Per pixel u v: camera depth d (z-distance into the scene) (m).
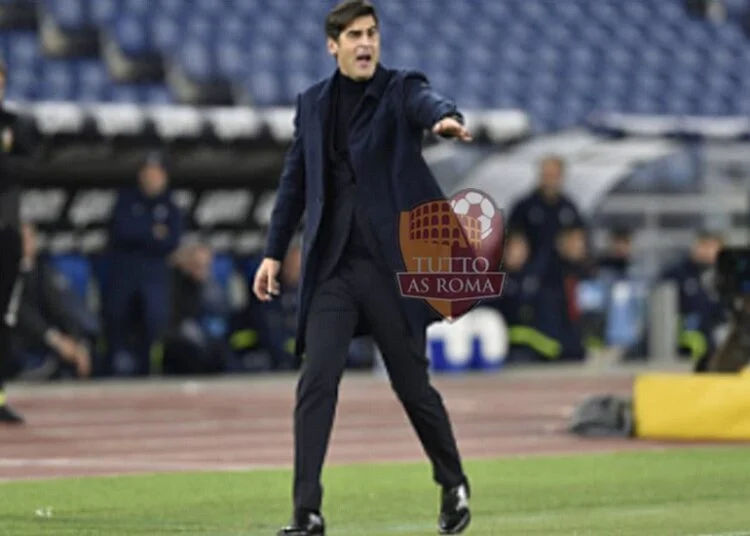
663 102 106.94
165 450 41.44
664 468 36.47
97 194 74.00
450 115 23.64
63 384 68.38
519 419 50.34
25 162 45.59
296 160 25.41
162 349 71.38
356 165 24.53
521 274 78.88
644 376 43.84
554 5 107.44
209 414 53.28
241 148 69.69
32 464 37.81
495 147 76.00
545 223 78.62
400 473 35.75
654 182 87.88
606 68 106.25
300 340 25.12
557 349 79.62
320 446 24.48
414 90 24.38
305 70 95.56
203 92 93.38
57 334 63.59
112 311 69.88
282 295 73.88
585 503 30.73
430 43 102.75
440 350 76.69
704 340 80.94
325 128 24.75
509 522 28.06
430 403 25.33
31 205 73.31
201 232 76.44
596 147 80.31
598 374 75.75
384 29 102.38
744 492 32.34
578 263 79.38
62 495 31.78
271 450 41.56
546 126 102.62
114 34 92.69
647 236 87.75
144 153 70.31
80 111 67.19
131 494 32.00
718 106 108.44
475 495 31.95
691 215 88.38
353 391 64.25
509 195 80.19
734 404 42.53
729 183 88.88
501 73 103.25
